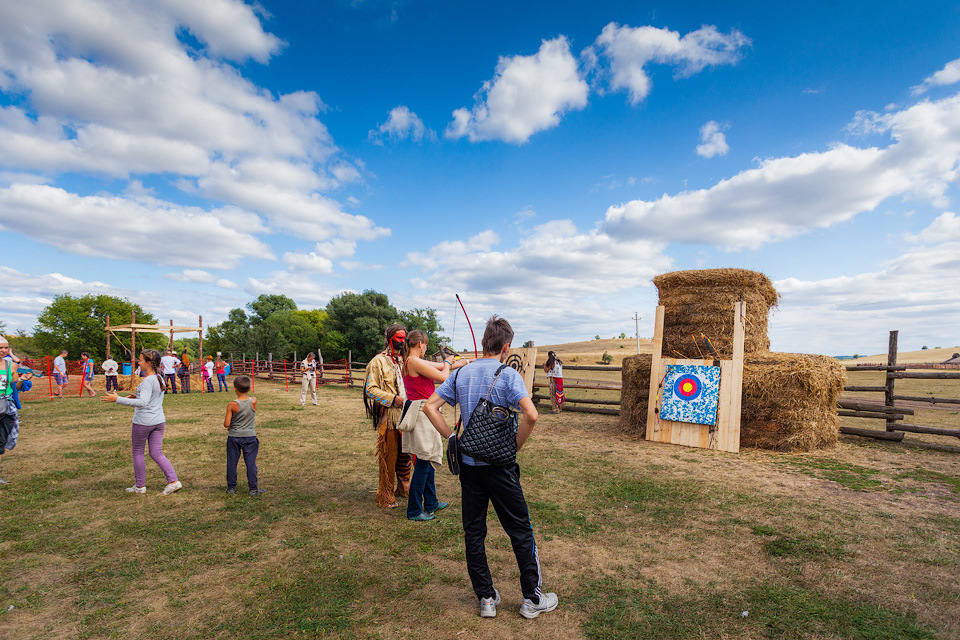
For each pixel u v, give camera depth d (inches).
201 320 919.7
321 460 260.8
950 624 104.2
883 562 135.3
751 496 196.1
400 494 199.5
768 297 341.4
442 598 117.3
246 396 202.4
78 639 100.5
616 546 148.6
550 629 104.0
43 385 813.2
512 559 139.5
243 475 230.4
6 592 120.0
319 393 688.4
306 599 116.5
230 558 139.7
